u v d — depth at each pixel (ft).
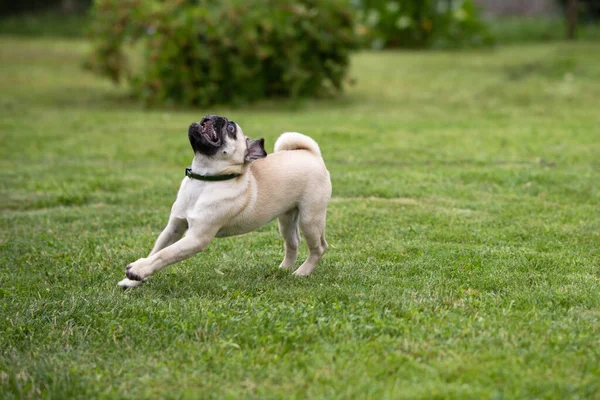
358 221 26.13
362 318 16.80
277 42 53.57
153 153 37.88
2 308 18.06
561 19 108.88
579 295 18.65
